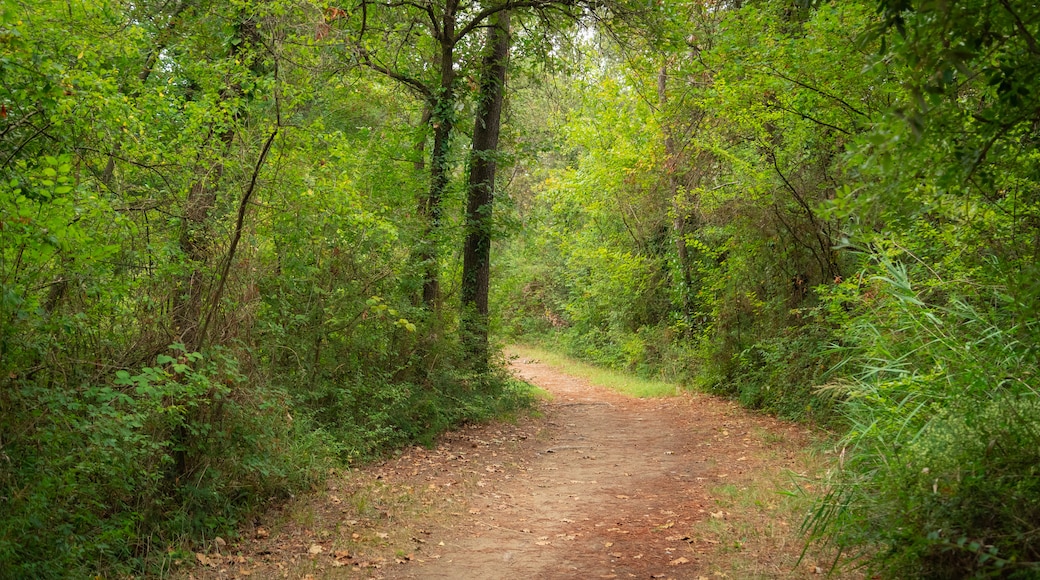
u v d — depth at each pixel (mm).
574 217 26812
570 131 22031
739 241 15125
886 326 7043
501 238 14734
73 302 5754
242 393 6938
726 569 5488
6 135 5531
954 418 4996
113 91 5969
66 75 5297
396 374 11492
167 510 6133
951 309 6227
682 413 14750
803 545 5852
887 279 6641
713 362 16984
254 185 6926
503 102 17000
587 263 26156
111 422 5293
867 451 5652
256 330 8031
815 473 8297
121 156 6598
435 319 12320
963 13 3621
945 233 6840
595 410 15594
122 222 5863
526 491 8445
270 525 6578
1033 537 3914
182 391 5730
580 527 6926
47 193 4922
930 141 3955
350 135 13461
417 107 15523
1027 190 6207
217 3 8969
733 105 11125
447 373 12305
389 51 13820
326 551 5992
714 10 14852
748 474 8820
